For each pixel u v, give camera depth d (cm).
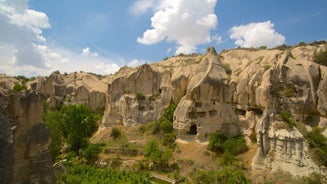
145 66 7594
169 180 4541
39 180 2122
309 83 4800
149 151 5403
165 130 6322
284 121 4338
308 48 6562
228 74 6172
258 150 4322
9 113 2033
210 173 4188
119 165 5409
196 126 5659
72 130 6284
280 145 4125
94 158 5728
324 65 5556
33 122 2177
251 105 5106
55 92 9544
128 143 6303
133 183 4191
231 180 3834
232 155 4738
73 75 10288
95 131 7612
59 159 5803
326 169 3856
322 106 4656
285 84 4856
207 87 5500
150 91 7438
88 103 9012
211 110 5550
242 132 5188
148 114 7075
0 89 2073
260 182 3928
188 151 5325
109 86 7806
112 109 7525
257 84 5031
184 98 5991
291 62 5084
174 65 8712
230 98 5462
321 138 4212
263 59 5991
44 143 2192
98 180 4334
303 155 4034
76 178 4200
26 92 2167
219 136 5234
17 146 2047
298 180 3772
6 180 1506
